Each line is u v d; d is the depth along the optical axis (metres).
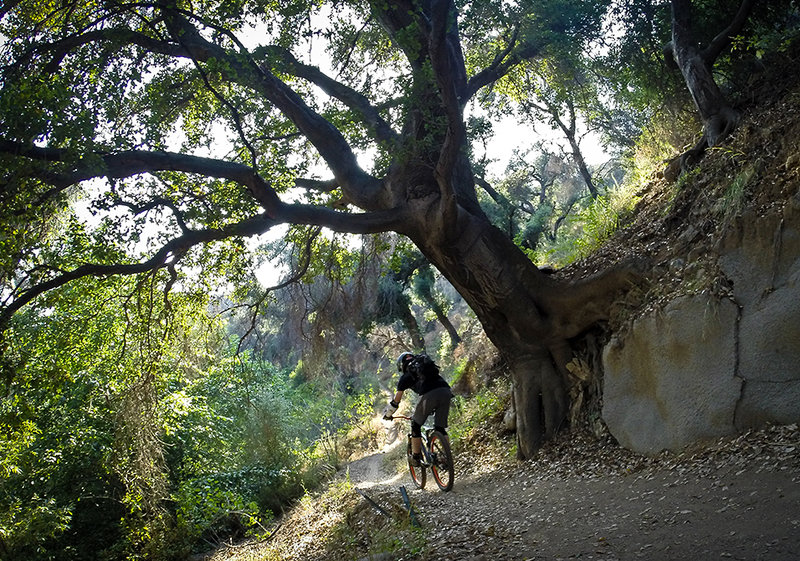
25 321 14.23
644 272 9.95
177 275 12.48
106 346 15.29
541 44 15.26
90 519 17.11
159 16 10.45
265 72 11.44
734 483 6.10
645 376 8.64
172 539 15.21
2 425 11.76
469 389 19.62
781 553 4.37
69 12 10.09
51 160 9.07
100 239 10.02
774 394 7.12
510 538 6.41
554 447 10.21
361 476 18.41
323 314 14.76
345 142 12.28
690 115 14.78
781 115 9.66
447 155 9.80
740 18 12.15
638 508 6.29
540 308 11.01
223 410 21.38
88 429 16.72
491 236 11.26
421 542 6.96
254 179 10.23
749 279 7.71
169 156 10.02
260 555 11.84
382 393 33.16
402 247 14.58
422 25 10.16
